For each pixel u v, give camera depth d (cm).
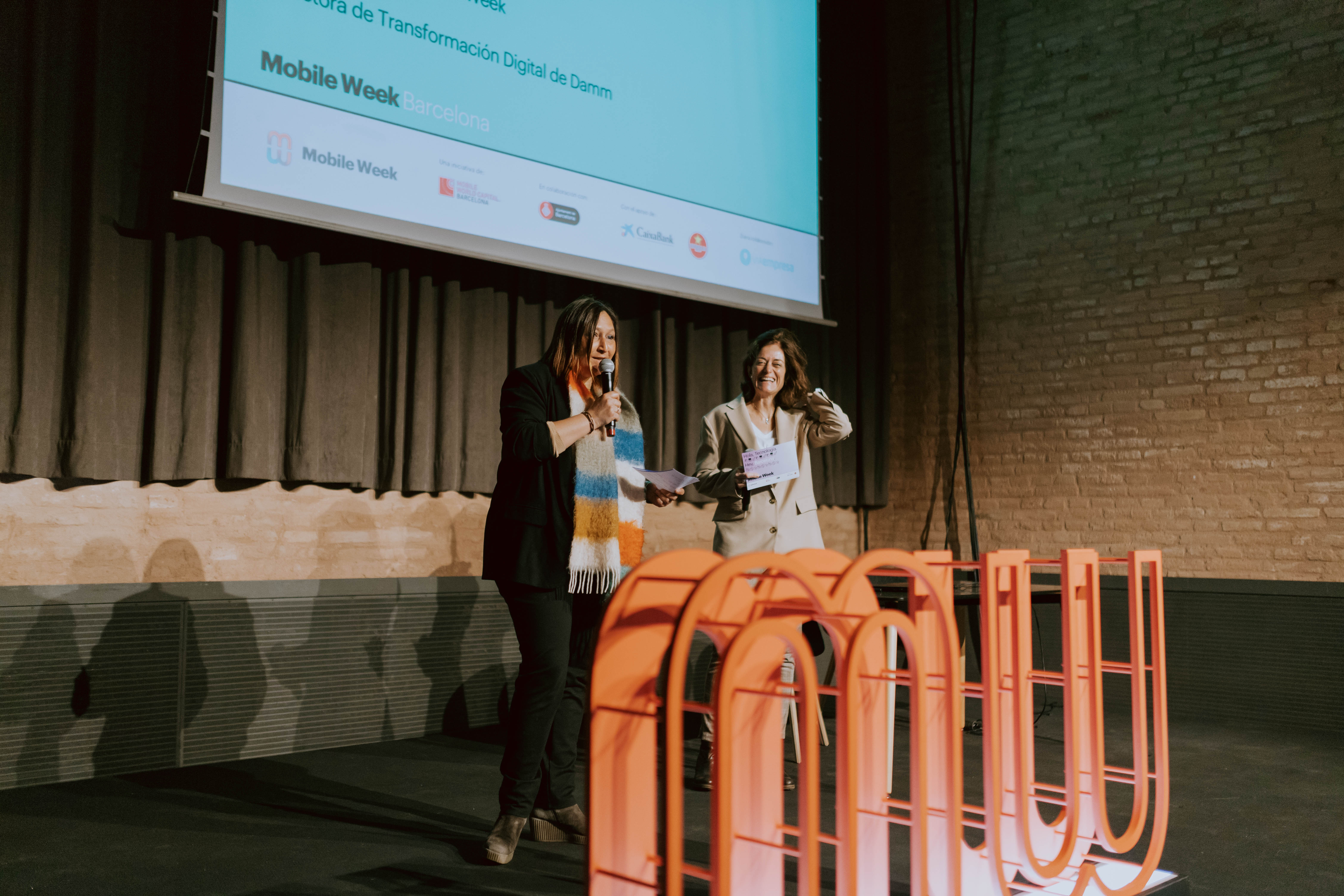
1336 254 407
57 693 277
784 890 199
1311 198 414
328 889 196
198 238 307
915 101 538
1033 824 189
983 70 514
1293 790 295
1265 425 421
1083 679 191
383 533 355
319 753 322
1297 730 399
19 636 271
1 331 271
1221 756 345
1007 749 186
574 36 390
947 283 522
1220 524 430
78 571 289
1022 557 177
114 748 287
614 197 399
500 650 376
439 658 359
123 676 289
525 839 234
